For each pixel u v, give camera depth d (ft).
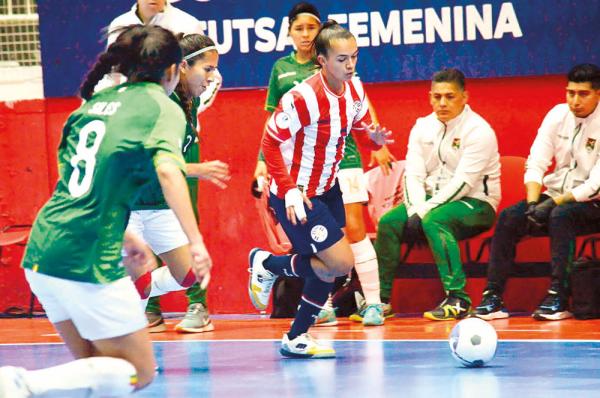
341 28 42.50
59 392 26.78
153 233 42.91
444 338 50.52
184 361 45.55
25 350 50.83
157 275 44.14
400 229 60.85
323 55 42.45
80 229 27.20
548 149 59.62
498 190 61.26
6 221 69.72
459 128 60.23
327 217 43.39
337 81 42.91
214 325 60.90
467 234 60.29
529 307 64.13
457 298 59.16
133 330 27.89
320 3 65.62
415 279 65.41
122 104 28.30
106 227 27.43
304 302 44.78
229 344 51.39
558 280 57.21
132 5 67.46
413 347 47.52
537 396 34.06
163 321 59.16
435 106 60.18
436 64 64.64
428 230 59.31
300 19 59.16
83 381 26.96
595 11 63.10
